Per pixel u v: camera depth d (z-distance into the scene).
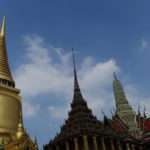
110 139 74.81
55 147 75.62
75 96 90.94
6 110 71.50
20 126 67.38
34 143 60.31
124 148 82.12
